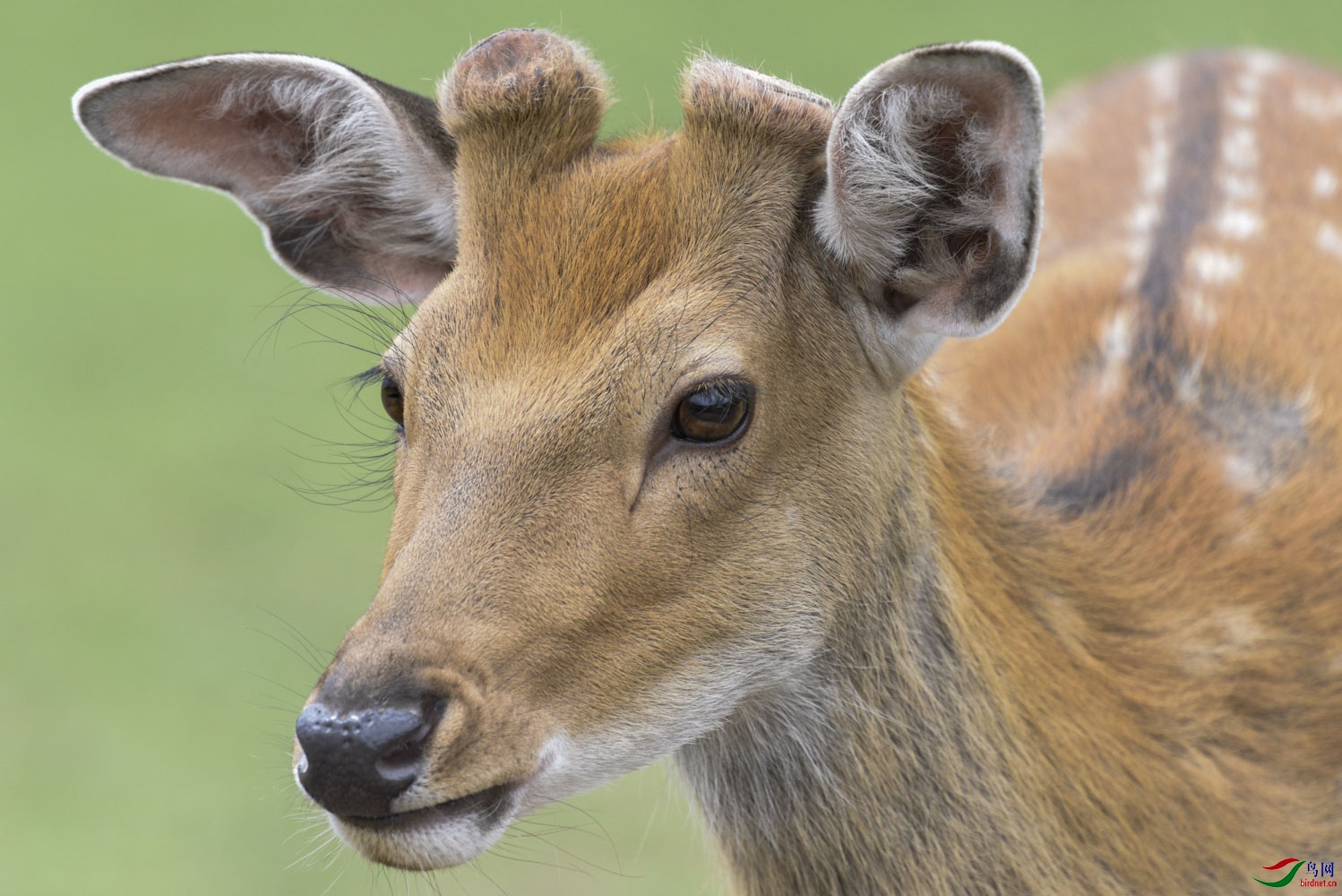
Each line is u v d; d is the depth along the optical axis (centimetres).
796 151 705
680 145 714
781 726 741
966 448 806
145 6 3045
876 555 727
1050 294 1052
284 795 1312
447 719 634
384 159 795
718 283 694
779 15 2786
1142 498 864
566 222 707
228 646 1516
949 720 743
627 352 678
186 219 2550
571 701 669
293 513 1764
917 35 2641
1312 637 850
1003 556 789
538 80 723
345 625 1520
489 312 698
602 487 671
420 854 640
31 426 1920
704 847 852
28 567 1639
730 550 691
